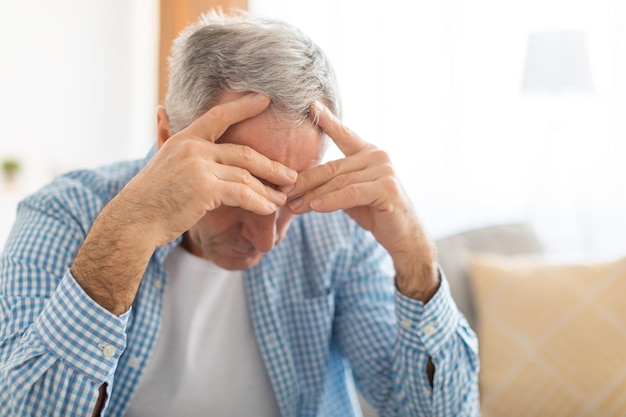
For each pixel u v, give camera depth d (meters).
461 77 3.25
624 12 2.99
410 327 1.13
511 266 1.78
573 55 2.93
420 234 1.10
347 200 1.00
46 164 3.20
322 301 1.26
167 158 0.90
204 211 0.89
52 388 0.88
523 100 3.18
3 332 0.97
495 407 1.66
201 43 0.98
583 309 1.65
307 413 1.23
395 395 1.20
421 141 3.31
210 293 1.19
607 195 3.06
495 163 3.23
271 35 0.96
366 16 3.34
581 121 3.09
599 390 1.59
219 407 1.16
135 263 0.88
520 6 3.17
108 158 3.44
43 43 3.18
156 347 1.14
